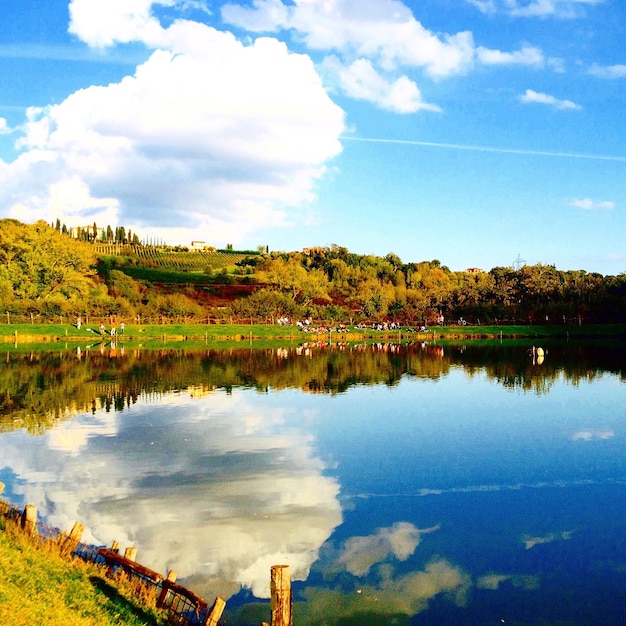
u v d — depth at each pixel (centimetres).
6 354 7531
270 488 2216
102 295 12600
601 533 1828
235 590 1462
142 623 1212
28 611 1120
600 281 15300
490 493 2195
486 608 1398
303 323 13162
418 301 16575
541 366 6494
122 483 2258
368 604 1407
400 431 3186
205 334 11231
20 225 12519
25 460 2561
